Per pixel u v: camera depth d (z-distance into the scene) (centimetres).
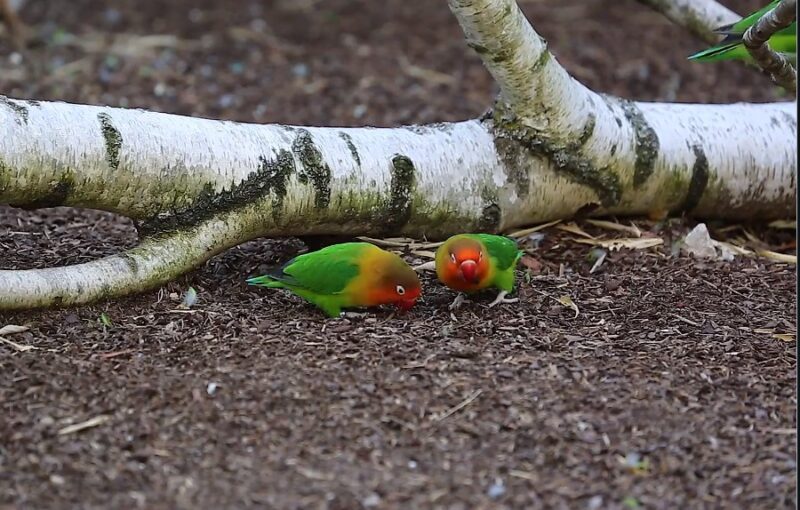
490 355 575
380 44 1389
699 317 647
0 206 817
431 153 714
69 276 609
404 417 513
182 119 646
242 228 655
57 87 1178
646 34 1423
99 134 608
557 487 466
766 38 621
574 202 764
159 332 598
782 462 485
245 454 484
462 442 496
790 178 813
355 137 696
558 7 1552
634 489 465
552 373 556
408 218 709
